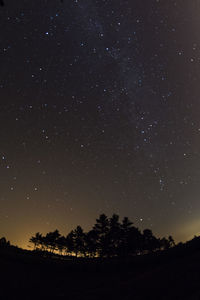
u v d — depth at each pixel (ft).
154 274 69.10
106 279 79.15
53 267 110.42
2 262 107.24
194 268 59.41
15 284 67.82
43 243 199.62
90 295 54.29
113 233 164.86
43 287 67.31
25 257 132.67
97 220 174.19
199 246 98.02
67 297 54.80
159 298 43.11
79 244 179.83
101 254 164.35
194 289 42.96
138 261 103.55
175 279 53.52
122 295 50.16
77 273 96.32
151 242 177.17
